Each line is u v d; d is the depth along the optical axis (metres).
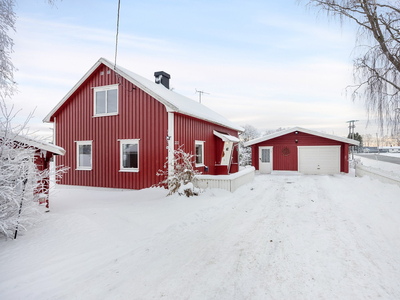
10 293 2.79
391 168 16.59
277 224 5.38
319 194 8.79
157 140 9.39
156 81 13.90
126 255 3.83
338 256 3.71
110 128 10.36
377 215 5.82
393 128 8.72
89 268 3.41
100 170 10.53
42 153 5.98
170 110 8.97
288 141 16.62
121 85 10.14
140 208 6.61
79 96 11.12
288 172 16.38
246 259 3.67
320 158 16.00
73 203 7.74
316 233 4.75
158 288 2.91
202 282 3.04
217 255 3.82
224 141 13.72
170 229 5.00
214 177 8.75
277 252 3.90
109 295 2.77
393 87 8.72
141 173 9.70
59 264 3.49
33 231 4.73
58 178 11.50
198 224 5.43
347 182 11.69
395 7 8.41
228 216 6.05
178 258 3.72
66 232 4.72
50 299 2.70
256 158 17.33
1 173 4.16
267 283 3.00
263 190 9.83
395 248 3.95
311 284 2.95
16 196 4.29
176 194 8.05
